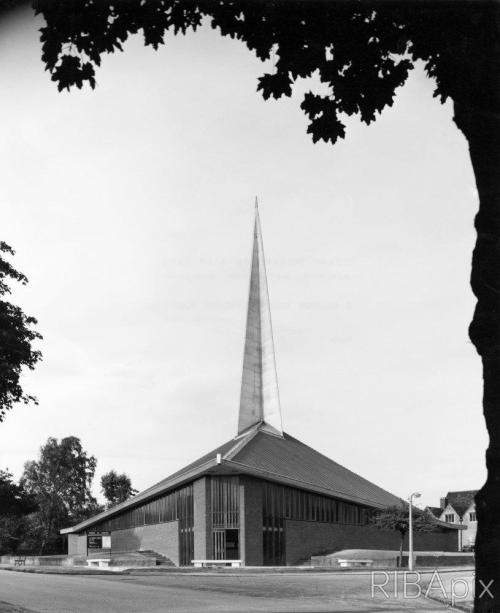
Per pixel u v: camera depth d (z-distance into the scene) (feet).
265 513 199.82
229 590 96.07
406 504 194.08
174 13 29.22
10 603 72.38
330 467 246.68
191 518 202.90
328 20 28.78
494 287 22.84
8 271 100.73
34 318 101.09
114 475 389.60
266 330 259.39
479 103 23.80
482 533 22.20
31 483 320.29
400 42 29.30
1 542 312.50
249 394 254.88
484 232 23.26
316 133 31.17
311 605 74.23
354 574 141.79
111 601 78.28
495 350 22.54
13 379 96.22
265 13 28.68
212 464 192.85
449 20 24.43
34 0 28.12
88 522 257.55
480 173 23.63
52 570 173.78
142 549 225.56
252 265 265.34
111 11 28.84
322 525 216.54
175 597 84.17
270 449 226.17
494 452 22.25
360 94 30.50
